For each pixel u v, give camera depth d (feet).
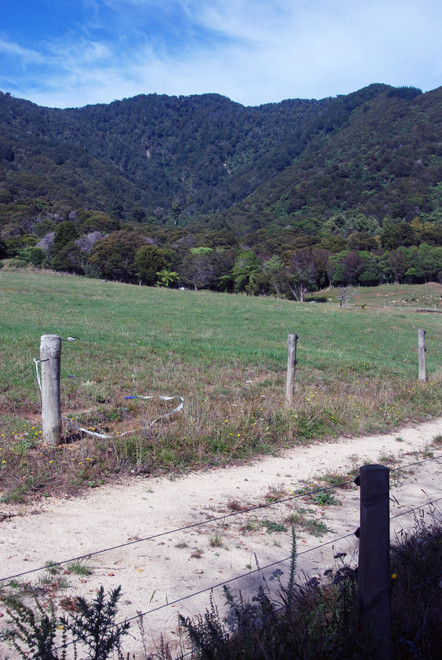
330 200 567.59
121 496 18.01
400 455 25.70
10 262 230.68
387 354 65.10
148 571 13.15
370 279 283.18
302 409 29.22
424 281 288.30
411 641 9.07
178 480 20.08
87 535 14.90
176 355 43.80
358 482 9.02
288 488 20.16
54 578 12.42
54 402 21.11
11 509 16.12
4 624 10.40
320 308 117.08
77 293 106.42
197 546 14.80
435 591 10.93
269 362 44.34
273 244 338.75
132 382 33.73
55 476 18.65
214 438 23.94
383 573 8.77
